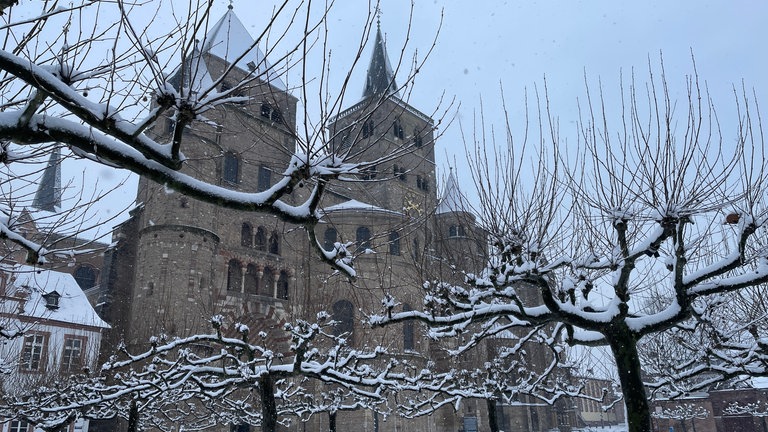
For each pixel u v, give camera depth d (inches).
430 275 740.7
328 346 1544.0
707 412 2731.3
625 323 552.1
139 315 1498.5
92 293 2137.1
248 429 1555.1
